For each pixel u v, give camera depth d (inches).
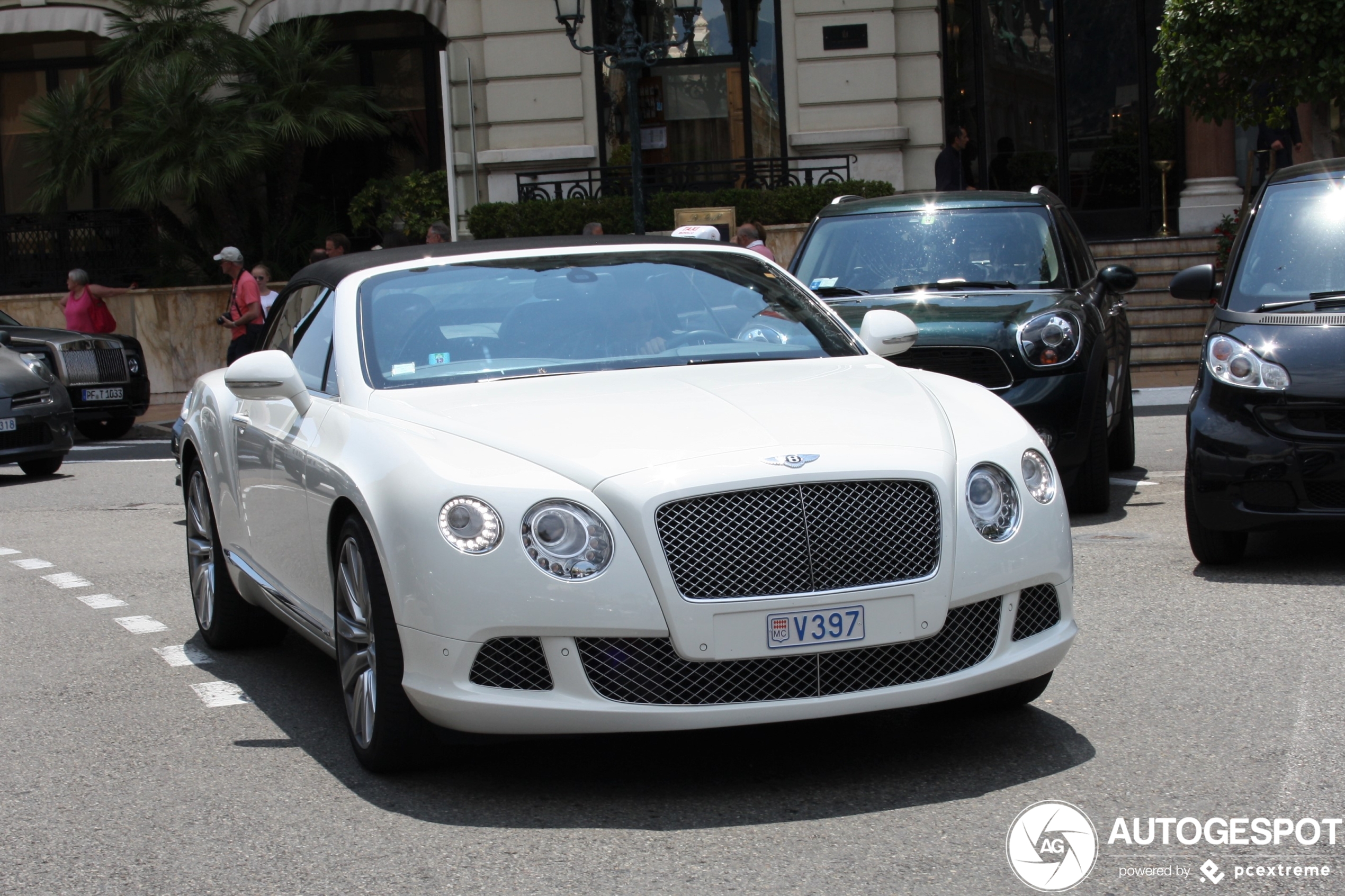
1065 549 178.9
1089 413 334.0
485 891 141.6
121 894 146.1
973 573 168.1
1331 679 199.9
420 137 914.7
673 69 802.8
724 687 160.9
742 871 143.7
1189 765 169.0
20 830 167.3
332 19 914.1
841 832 153.2
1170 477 401.4
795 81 787.4
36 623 287.7
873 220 389.1
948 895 135.8
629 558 159.6
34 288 890.1
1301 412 262.5
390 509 168.1
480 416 179.2
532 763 181.5
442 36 907.4
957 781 167.6
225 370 224.5
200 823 166.4
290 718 210.5
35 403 542.0
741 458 163.9
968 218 383.6
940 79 781.9
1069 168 816.9
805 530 161.8
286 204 847.7
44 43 931.3
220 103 805.2
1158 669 210.1
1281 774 164.7
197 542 266.1
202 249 846.5
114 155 827.4
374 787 175.6
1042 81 815.1
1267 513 265.4
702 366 202.8
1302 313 275.3
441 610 162.1
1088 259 401.7
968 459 173.5
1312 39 483.5
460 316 209.0
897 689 164.7
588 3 797.9
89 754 197.2
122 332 813.2
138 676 241.6
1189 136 770.8
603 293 216.2
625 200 753.6
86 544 386.9
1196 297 306.8
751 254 239.3
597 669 160.9
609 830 156.9
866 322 233.5
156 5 823.7
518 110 796.6
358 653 181.3
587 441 169.2
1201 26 499.5
